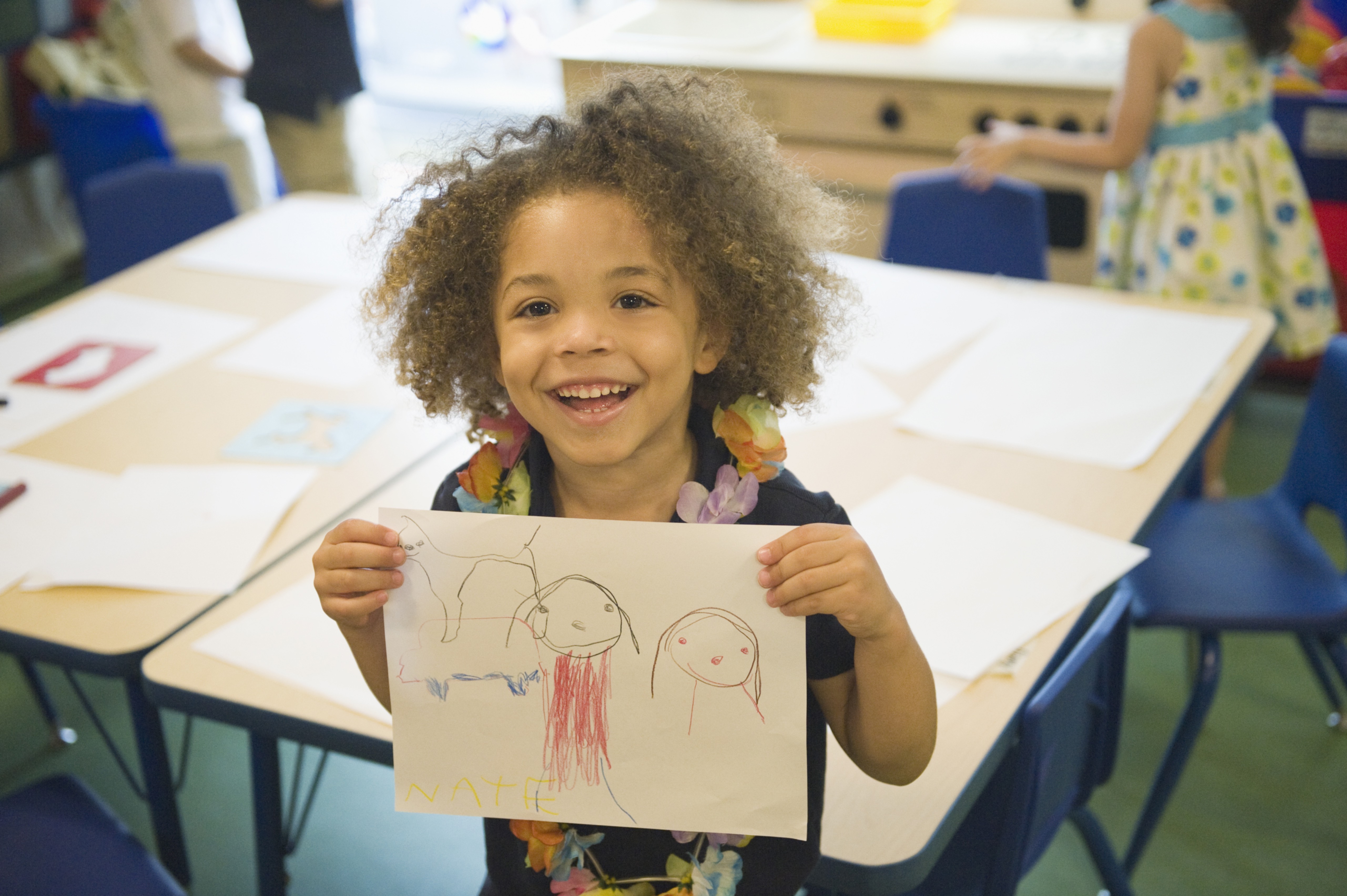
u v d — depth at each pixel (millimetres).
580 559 830
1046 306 2029
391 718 1155
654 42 3271
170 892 1333
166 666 1251
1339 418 1763
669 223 789
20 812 1428
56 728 2154
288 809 2012
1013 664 1203
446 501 974
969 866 1321
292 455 1689
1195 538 1893
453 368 929
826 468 1591
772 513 888
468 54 5406
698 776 863
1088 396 1731
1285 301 2436
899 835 1013
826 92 3064
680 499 877
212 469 1657
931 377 1826
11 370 1987
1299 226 2389
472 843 1950
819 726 926
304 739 1182
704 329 864
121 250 2613
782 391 907
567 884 932
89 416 1829
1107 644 1292
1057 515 1460
